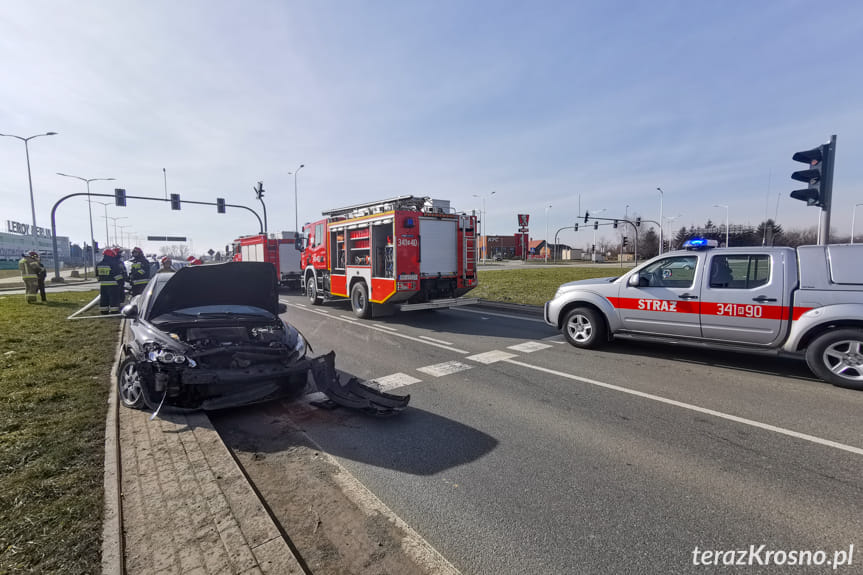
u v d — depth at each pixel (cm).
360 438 410
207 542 245
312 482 332
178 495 290
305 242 1525
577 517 286
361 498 309
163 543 243
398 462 363
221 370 439
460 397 521
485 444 395
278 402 506
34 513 267
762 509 291
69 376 554
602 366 656
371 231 1074
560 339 862
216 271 547
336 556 249
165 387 424
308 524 279
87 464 328
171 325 495
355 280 1171
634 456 369
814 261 564
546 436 411
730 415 457
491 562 245
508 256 10606
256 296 609
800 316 561
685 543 259
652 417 454
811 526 273
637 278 708
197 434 387
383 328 995
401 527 276
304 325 1041
